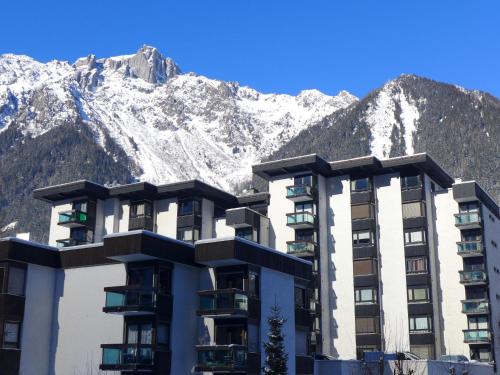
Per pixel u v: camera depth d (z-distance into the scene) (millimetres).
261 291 51938
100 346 49250
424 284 76188
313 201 81688
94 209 91375
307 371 56094
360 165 80500
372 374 56125
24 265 52812
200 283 52562
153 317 49312
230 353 48281
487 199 83125
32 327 52375
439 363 58656
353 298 78750
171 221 88875
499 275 83312
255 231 82938
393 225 79562
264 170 84188
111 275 52312
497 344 76875
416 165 79250
